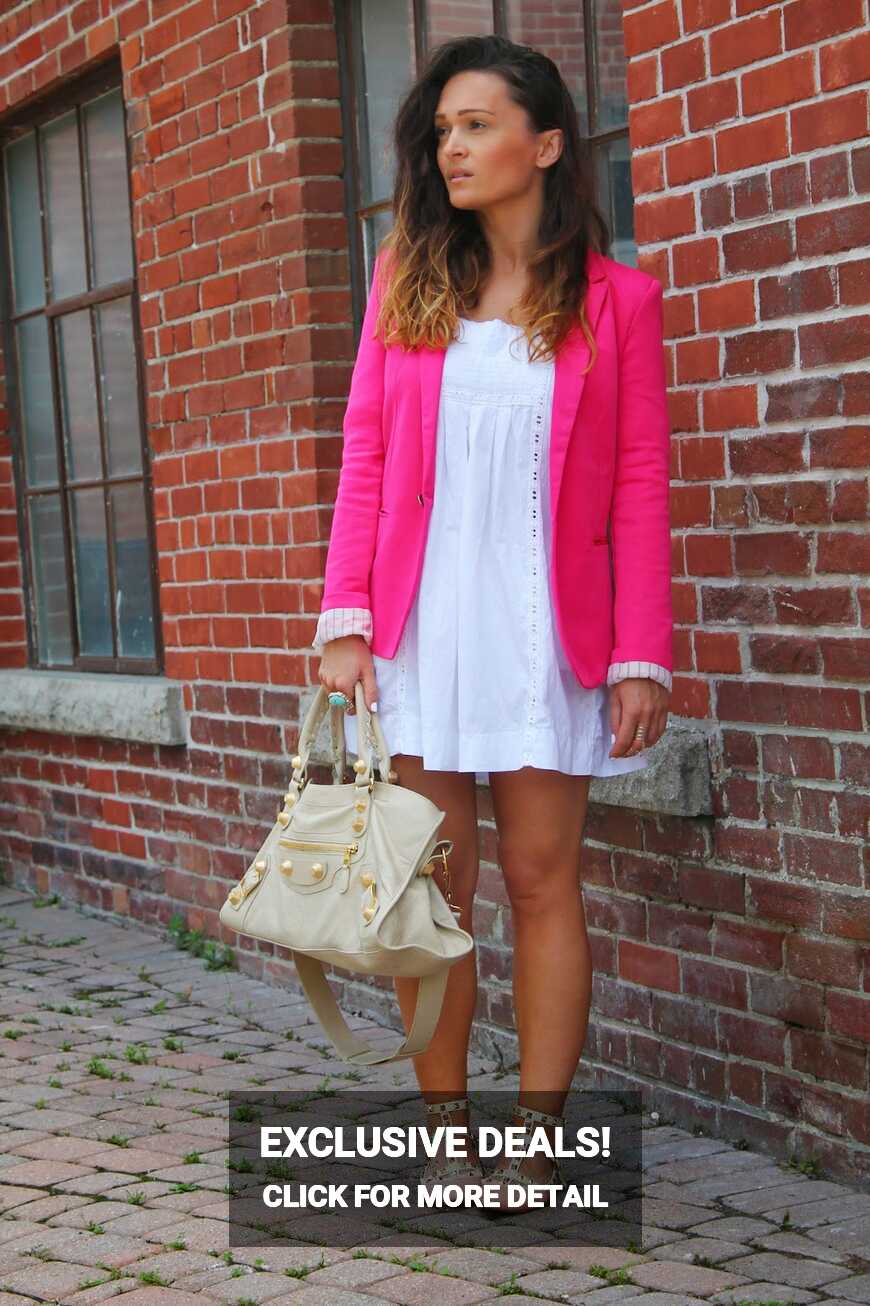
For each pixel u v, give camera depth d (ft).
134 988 18.15
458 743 10.71
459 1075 11.43
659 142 12.46
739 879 12.35
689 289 12.32
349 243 17.06
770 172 11.57
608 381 10.62
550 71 10.86
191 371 18.85
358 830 10.41
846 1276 9.97
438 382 10.66
